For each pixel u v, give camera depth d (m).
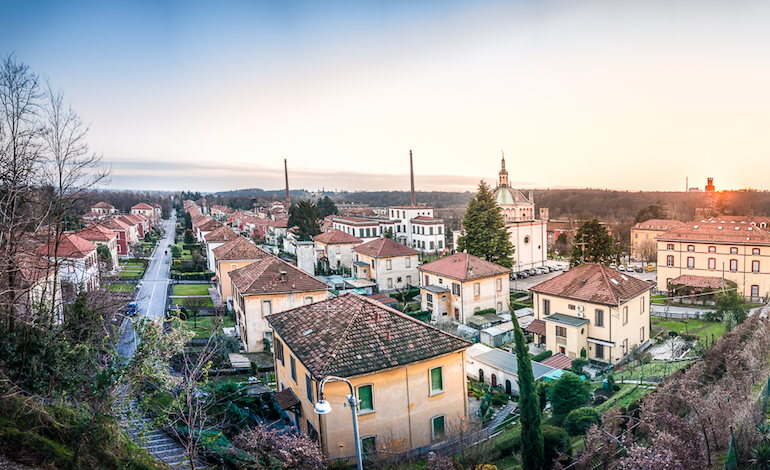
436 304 57.19
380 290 73.12
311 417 24.47
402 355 24.70
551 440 22.69
